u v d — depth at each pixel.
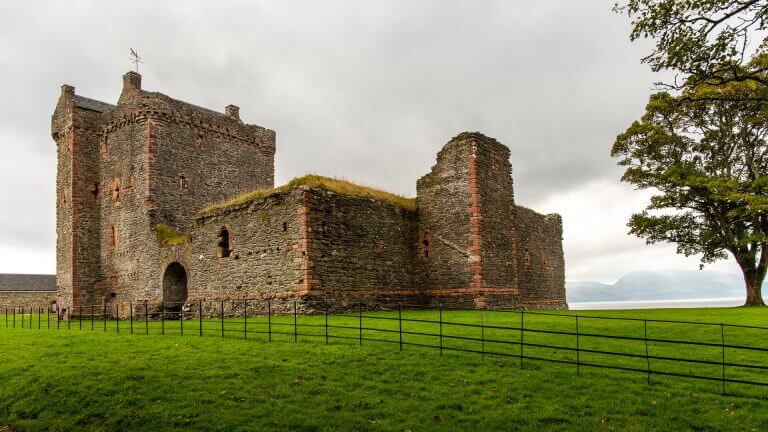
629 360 13.55
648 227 38.47
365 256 28.53
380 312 26.61
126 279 38.38
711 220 38.00
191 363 14.04
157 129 37.84
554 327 18.72
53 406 11.62
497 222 31.80
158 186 37.34
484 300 29.23
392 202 31.08
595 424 9.47
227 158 42.44
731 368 12.64
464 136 30.89
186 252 32.78
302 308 24.91
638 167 37.84
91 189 41.62
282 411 10.61
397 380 12.19
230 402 11.22
